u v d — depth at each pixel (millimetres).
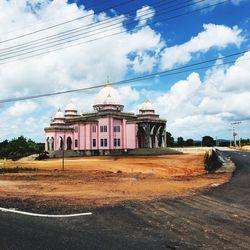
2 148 78938
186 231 9305
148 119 80375
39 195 16953
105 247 7832
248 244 8172
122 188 19828
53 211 12148
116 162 53031
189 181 23641
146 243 8148
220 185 19969
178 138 151375
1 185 22031
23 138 81312
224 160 44469
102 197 15922
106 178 26562
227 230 9438
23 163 54062
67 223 10297
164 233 9078
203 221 10477
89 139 79875
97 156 73812
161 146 87750
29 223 10344
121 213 11625
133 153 78125
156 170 39688
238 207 12828
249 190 17531
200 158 61594
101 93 88125
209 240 8461
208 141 146125
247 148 116062
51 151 78562
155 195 16422
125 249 7688
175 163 50719
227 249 7762
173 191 18125
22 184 22609
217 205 13180
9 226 9969
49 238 8625
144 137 84000
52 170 37312
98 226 9883
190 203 13555
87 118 83438
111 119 78625
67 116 95812
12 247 7891
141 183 22578
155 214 11461
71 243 8164
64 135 82562
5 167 44219
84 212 11867
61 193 17875
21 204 13734
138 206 12844
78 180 25047
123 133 82000
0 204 13766
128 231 9289
